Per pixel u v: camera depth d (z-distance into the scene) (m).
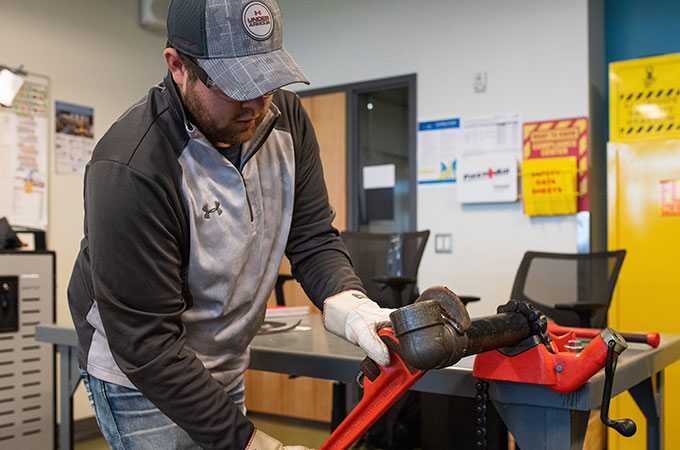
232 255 1.12
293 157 1.22
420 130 4.08
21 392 3.23
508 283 3.77
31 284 3.29
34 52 3.91
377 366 1.01
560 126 3.64
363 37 4.32
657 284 3.26
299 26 4.60
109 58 4.35
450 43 3.99
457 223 3.95
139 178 0.97
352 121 4.37
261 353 1.63
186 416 0.99
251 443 1.01
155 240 0.98
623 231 3.34
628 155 3.34
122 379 1.13
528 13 3.75
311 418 4.30
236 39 0.92
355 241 3.65
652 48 3.88
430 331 0.80
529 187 3.65
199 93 0.98
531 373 1.09
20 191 3.82
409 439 3.38
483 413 1.16
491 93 3.85
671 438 3.16
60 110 4.04
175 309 1.03
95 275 0.98
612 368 1.02
